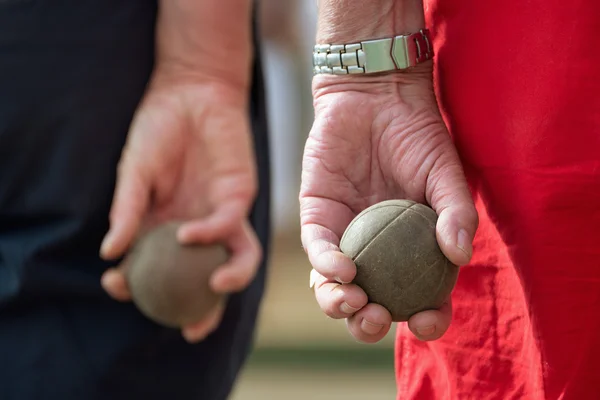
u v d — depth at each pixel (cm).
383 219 372
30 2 539
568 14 368
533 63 376
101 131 562
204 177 575
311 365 1320
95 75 556
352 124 404
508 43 382
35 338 563
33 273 555
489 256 403
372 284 365
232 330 609
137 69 570
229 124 573
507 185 387
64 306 566
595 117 366
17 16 539
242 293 611
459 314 419
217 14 569
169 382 587
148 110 569
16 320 564
